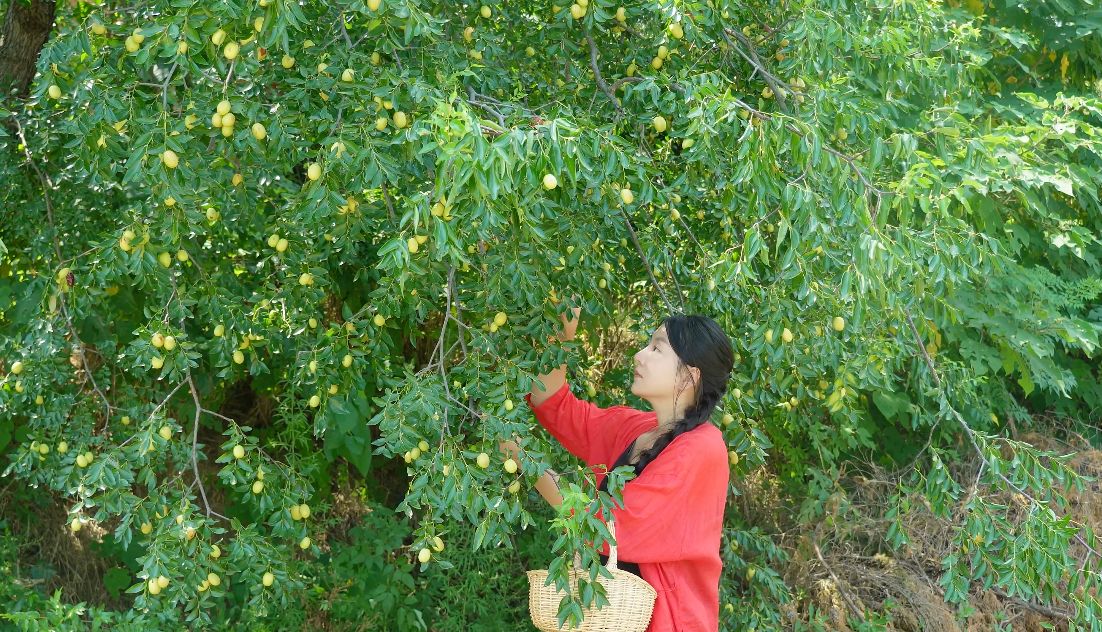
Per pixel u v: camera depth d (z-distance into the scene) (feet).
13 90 9.38
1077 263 17.06
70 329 8.25
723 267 7.45
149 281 7.20
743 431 8.82
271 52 7.24
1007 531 9.50
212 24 6.03
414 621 12.26
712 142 7.55
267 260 8.96
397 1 6.18
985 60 11.05
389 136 6.78
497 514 6.50
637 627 6.51
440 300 8.82
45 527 13.17
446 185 5.42
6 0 10.75
